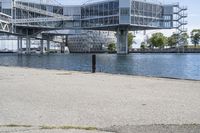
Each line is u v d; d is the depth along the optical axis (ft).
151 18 475.72
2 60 309.01
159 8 486.38
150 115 34.01
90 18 488.85
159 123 30.37
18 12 499.10
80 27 504.02
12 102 42.63
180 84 65.31
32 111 36.37
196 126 29.14
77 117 33.19
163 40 606.55
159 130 27.84
